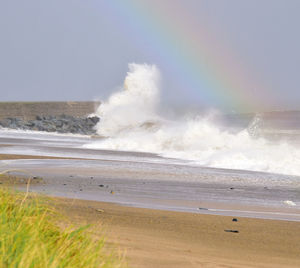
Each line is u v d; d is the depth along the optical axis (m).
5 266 13.75
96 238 22.81
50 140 115.31
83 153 84.94
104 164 67.31
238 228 31.39
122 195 43.06
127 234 26.73
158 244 25.14
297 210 38.44
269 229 31.39
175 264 21.22
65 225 22.89
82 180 51.44
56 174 55.81
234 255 24.64
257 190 47.62
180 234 28.78
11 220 17.34
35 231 16.41
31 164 65.75
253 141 99.06
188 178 55.03
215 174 58.94
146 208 36.97
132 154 85.06
